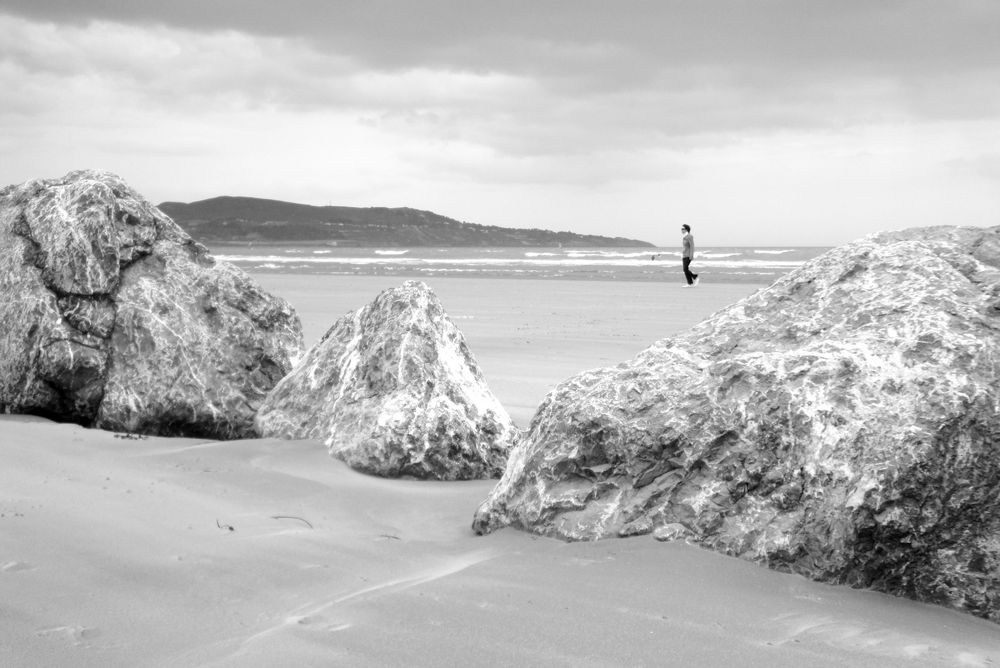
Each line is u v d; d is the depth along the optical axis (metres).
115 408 7.35
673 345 4.98
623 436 4.43
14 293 7.54
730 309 5.13
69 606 3.45
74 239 7.71
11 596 3.50
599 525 4.31
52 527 4.27
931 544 3.69
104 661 3.02
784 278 5.16
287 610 3.52
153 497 4.92
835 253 5.11
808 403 4.14
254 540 4.32
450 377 6.54
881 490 3.69
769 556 3.92
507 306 22.27
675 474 4.30
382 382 6.52
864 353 4.21
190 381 7.50
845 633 3.30
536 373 11.08
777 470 4.10
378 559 4.18
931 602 3.67
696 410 4.36
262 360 7.93
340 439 6.34
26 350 7.30
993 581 3.60
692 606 3.52
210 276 8.14
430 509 5.21
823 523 3.85
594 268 47.19
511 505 4.64
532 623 3.36
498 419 6.59
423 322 6.77
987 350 3.99
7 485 4.93
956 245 4.89
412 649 3.14
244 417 7.54
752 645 3.19
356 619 3.40
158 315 7.73
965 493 3.69
